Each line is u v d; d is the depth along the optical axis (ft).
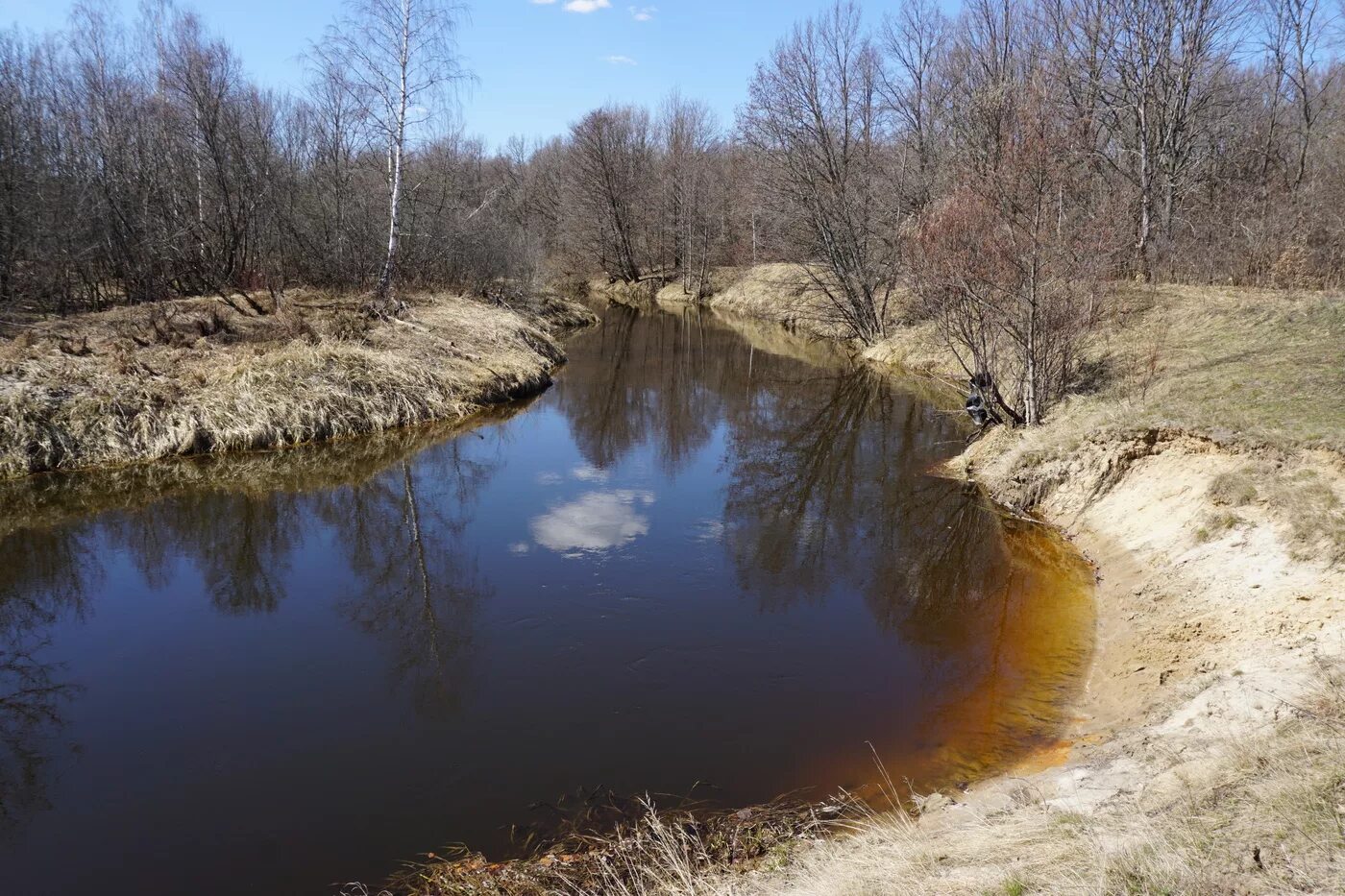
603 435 58.44
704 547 36.96
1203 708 19.26
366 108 68.85
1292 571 23.90
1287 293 51.21
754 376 81.20
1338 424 28.66
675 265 174.91
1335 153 75.82
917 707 23.45
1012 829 15.03
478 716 23.29
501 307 92.84
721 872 16.28
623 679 25.31
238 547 37.19
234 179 76.79
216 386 50.16
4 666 26.63
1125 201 46.55
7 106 60.23
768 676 25.44
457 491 45.32
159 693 24.77
